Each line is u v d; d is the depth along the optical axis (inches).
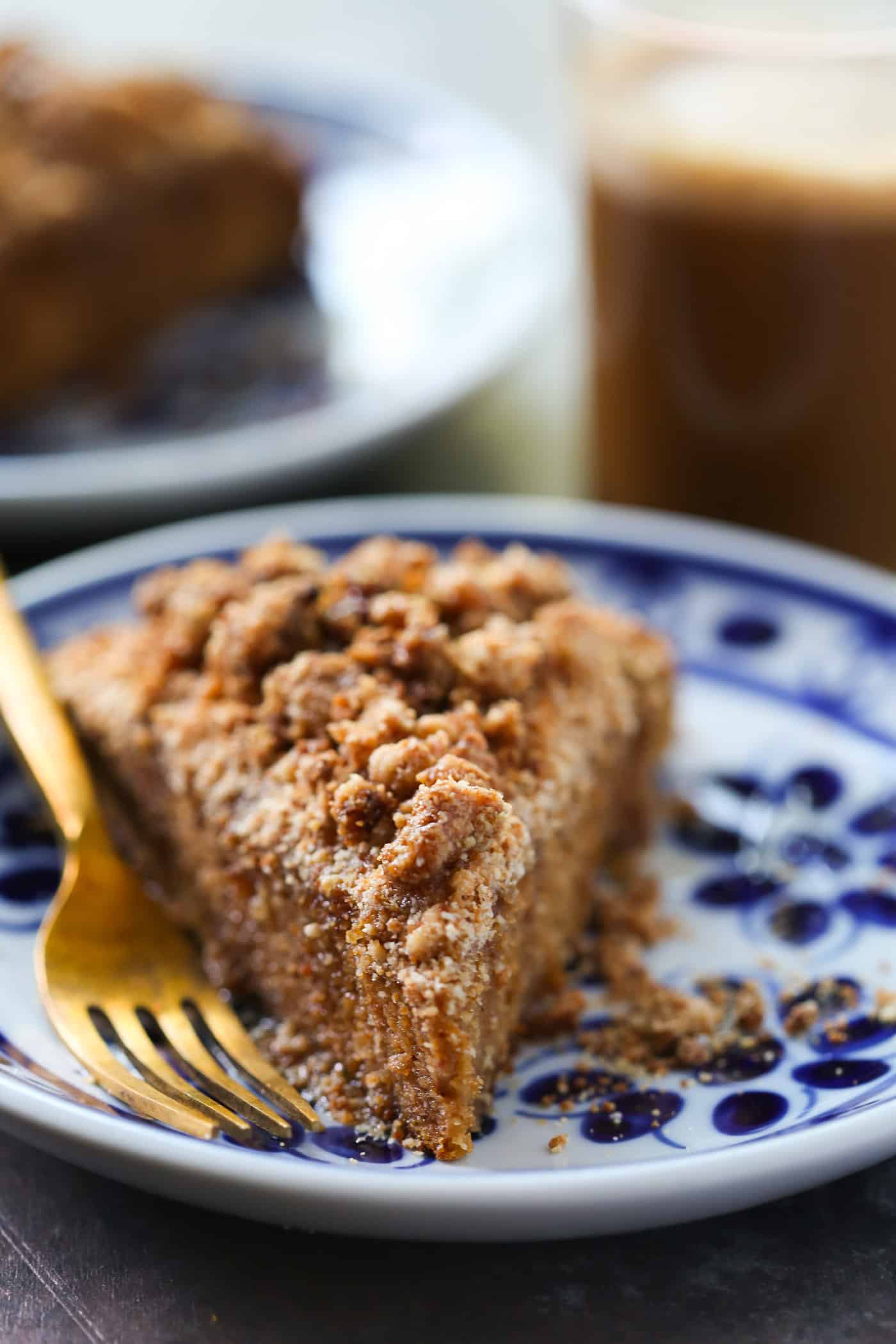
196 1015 18.6
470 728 18.4
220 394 26.2
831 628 21.8
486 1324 17.0
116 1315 17.1
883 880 19.8
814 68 22.9
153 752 19.4
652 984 18.9
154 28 39.9
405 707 18.6
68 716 20.1
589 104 23.8
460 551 20.9
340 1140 17.7
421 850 17.6
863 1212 17.6
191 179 27.5
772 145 22.8
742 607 22.0
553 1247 17.4
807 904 19.7
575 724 19.3
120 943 19.0
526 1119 17.9
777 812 20.5
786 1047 18.4
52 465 23.9
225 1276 17.3
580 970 19.2
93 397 26.5
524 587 20.1
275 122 31.2
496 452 26.3
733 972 19.1
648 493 24.7
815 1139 16.8
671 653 20.7
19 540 24.6
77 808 19.5
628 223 23.5
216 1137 17.3
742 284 23.2
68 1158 17.1
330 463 24.2
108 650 20.6
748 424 23.9
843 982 19.0
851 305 23.1
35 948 19.1
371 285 27.8
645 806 20.3
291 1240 17.5
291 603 19.3
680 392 24.0
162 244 27.5
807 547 24.4
